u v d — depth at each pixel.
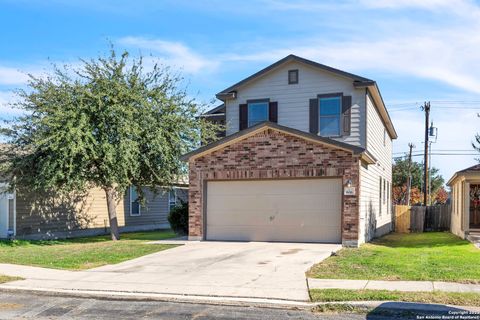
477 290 9.09
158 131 19.84
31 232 22.33
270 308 8.48
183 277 11.13
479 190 24.25
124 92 19.22
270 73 21.64
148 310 8.55
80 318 8.11
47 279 11.44
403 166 53.06
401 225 29.52
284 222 17.17
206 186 18.28
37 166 19.53
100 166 19.44
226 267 12.23
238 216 17.80
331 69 20.44
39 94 19.05
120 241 19.38
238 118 22.11
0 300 9.62
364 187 17.91
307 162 16.66
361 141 19.97
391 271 11.12
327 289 9.40
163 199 31.23
